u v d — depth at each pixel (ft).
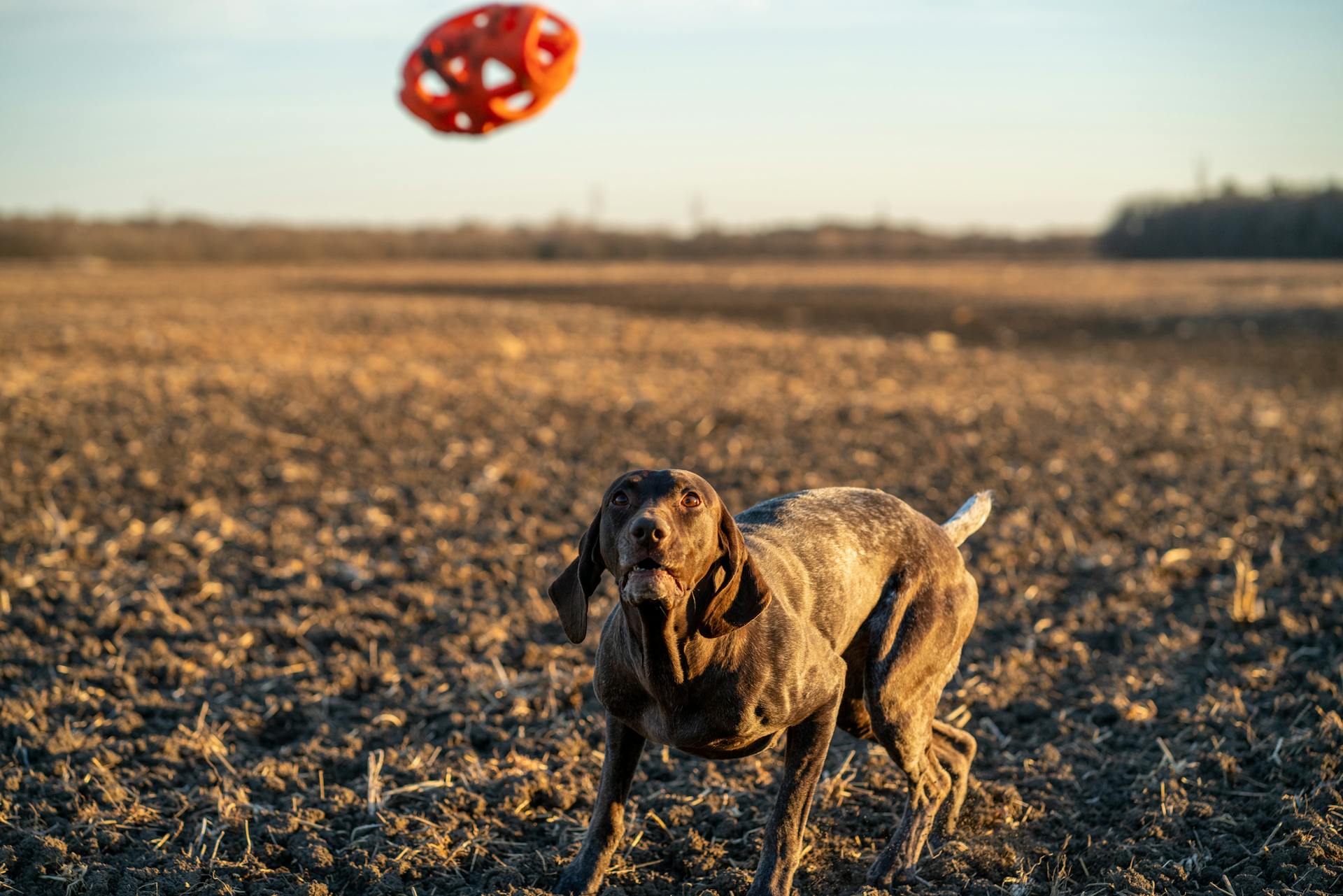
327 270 198.90
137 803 16.69
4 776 17.30
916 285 139.85
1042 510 32.83
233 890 14.49
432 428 44.75
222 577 26.81
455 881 14.94
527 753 18.67
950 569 15.70
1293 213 210.79
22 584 25.73
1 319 82.38
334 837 16.05
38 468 37.01
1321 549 28.27
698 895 14.55
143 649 22.35
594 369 62.90
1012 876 15.01
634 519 11.62
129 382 53.36
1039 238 289.53
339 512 32.71
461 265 229.04
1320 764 17.06
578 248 269.44
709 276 168.14
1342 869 14.32
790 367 65.16
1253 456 40.01
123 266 221.25
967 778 16.60
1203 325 88.94
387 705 20.44
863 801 17.01
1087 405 51.29
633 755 14.33
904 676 14.88
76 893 14.49
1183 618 24.45
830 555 14.48
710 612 12.44
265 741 19.39
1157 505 32.94
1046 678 21.42
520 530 30.83
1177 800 16.57
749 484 35.70
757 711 12.94
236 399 49.78
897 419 47.39
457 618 24.27
